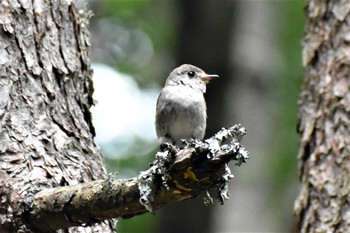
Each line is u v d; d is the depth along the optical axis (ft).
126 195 24.70
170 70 69.56
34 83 30.14
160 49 78.07
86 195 25.64
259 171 65.87
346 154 33.50
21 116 29.35
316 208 33.94
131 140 72.13
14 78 29.76
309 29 36.35
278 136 68.44
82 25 33.35
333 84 34.60
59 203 26.30
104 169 31.01
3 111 29.07
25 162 28.45
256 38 67.77
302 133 35.63
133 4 77.00
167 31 76.84
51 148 29.35
